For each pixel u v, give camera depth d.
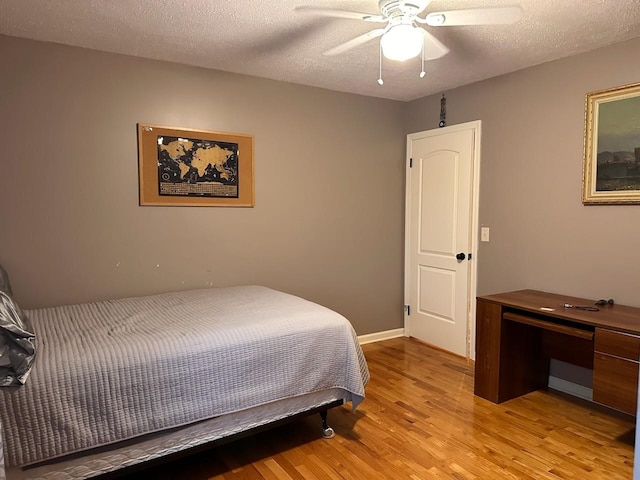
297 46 2.76
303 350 2.24
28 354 1.67
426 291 4.14
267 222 3.57
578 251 2.94
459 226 3.76
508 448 2.32
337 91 3.84
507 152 3.35
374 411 2.76
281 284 3.68
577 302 2.79
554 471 2.11
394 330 4.36
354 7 2.22
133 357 1.82
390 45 1.89
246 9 2.24
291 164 3.65
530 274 3.24
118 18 2.36
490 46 2.75
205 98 3.24
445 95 3.84
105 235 2.95
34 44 2.67
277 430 2.53
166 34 2.58
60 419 1.65
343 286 4.01
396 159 4.27
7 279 2.40
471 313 3.69
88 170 2.87
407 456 2.25
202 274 3.31
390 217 4.27
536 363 3.06
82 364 1.73
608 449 2.31
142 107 3.02
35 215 2.73
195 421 1.94
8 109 2.62
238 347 2.05
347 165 3.96
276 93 3.54
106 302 2.80
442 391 3.07
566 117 2.97
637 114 2.61
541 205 3.15
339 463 2.19
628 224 2.68
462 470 2.13
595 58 2.80
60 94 2.76
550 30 2.49
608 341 2.24
